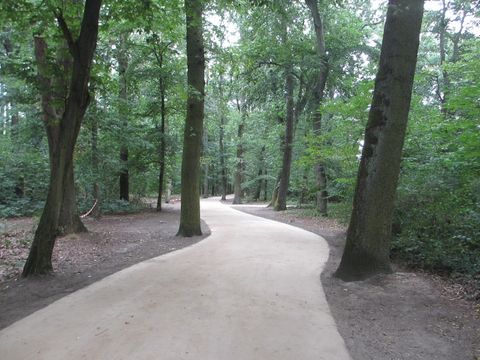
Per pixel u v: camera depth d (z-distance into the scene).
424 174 9.26
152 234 12.92
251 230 13.68
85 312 5.17
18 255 9.41
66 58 10.55
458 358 3.92
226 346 4.11
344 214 14.20
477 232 7.37
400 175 9.65
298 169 26.42
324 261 8.50
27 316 5.09
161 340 4.24
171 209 25.02
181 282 6.63
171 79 20.16
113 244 10.92
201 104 12.09
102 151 18.92
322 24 20.66
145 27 9.60
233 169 42.56
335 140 15.35
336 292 6.15
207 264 8.06
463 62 13.80
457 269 6.89
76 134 7.32
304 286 6.45
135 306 5.39
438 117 10.35
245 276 7.05
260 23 19.89
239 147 35.09
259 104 25.05
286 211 22.75
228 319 4.88
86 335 4.40
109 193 21.98
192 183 12.20
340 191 14.99
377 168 6.69
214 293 5.98
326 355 3.95
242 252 9.41
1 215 18.20
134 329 4.55
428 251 7.55
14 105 17.61
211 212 22.52
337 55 20.36
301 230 13.92
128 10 8.93
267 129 31.22
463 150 8.06
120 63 19.95
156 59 20.73
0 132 23.56
